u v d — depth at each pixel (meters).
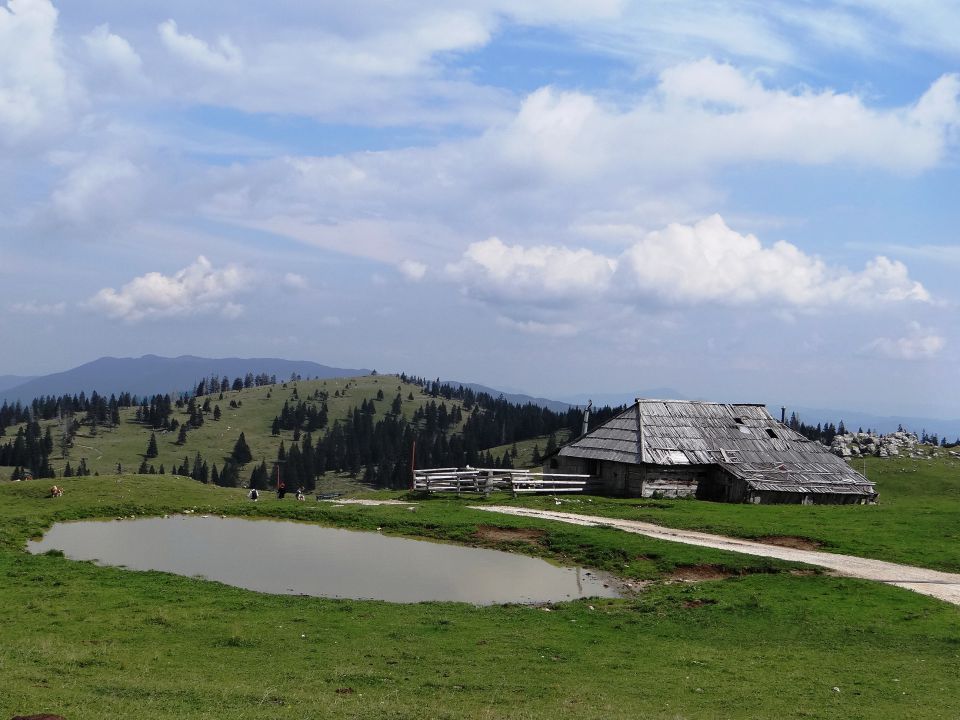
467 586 38.66
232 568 40.75
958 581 38.62
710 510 60.16
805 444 78.69
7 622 28.38
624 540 45.94
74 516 53.25
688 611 33.41
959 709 21.86
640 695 23.00
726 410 80.50
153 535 48.84
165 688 20.98
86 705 18.69
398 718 19.59
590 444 76.81
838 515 57.19
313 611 31.84
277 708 19.91
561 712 20.80
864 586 36.62
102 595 32.81
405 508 58.69
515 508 59.97
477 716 19.94
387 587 38.00
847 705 22.20
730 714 21.20
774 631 30.84
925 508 62.84
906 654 27.98
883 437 121.81
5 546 43.88
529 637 29.19
